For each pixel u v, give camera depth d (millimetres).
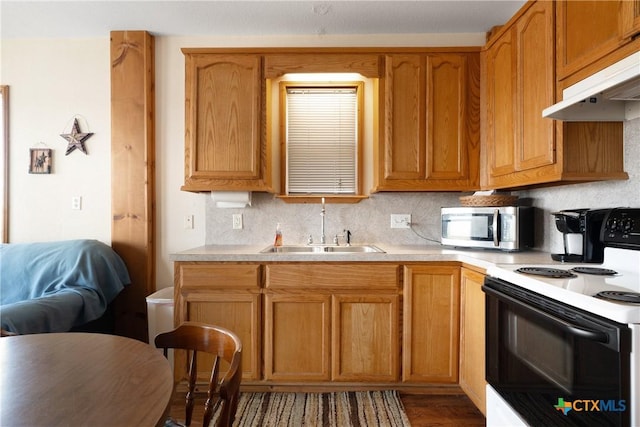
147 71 2525
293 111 2658
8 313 1549
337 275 2004
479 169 2266
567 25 1522
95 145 2613
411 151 2266
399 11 2266
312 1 2164
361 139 2623
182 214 2602
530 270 1392
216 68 2262
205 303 2021
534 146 1739
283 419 1808
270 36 2584
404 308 2014
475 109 2264
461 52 2252
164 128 2600
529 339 1227
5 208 2625
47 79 2619
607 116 1497
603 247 1559
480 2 2166
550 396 1107
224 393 766
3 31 2516
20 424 646
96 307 2072
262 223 2590
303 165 2664
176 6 2217
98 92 2613
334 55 2258
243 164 2270
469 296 1895
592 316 955
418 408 1926
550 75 1609
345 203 2592
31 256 2199
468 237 2189
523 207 2049
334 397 2012
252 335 2008
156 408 708
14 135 2629
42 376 846
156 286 2605
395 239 2592
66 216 2627
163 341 1118
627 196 1555
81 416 676
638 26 1157
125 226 2533
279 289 2012
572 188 1882
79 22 2404
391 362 2014
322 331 2012
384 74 2273
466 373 1925
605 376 903
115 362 932
